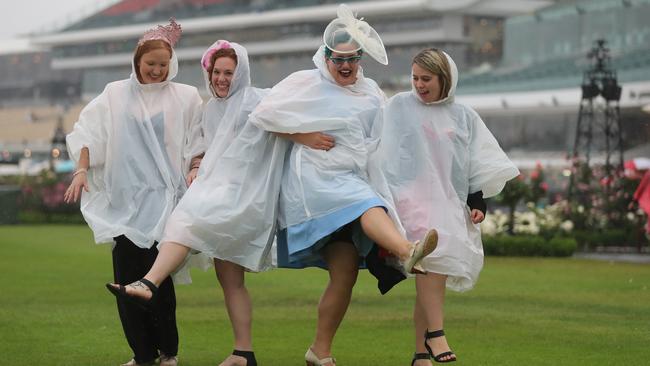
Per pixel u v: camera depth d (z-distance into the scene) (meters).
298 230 20.14
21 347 24.64
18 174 118.31
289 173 20.64
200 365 22.52
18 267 45.88
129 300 19.84
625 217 60.16
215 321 28.88
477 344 25.28
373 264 20.44
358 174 20.47
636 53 156.88
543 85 174.75
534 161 153.12
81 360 22.98
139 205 21.83
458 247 20.50
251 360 21.22
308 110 20.44
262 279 40.06
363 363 22.80
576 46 172.88
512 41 186.38
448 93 20.70
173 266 20.39
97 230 21.62
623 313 30.84
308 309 31.52
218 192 20.80
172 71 22.34
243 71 21.73
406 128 20.83
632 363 22.86
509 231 56.19
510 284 38.88
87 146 21.77
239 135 21.19
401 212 20.67
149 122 21.97
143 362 22.03
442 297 20.53
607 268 46.38
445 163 20.75
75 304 32.66
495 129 186.38
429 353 20.95
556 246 53.41
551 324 28.53
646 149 138.88
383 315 30.16
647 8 159.88
